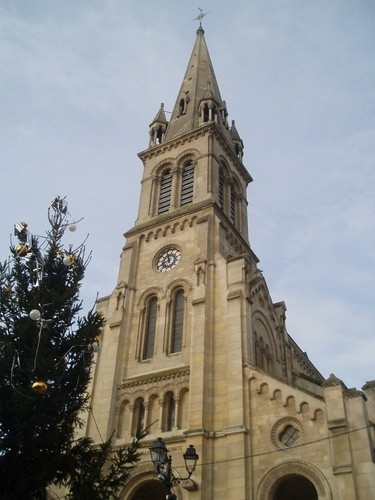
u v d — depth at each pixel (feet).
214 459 102.37
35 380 69.15
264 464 98.58
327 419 95.50
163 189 172.65
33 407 69.15
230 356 114.73
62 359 75.51
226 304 124.57
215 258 136.46
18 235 82.74
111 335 135.03
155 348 129.39
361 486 86.48
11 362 71.05
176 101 212.02
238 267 130.11
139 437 73.51
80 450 74.33
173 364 123.03
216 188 164.14
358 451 89.86
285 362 149.48
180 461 105.09
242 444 100.58
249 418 105.29
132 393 122.93
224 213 155.33
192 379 113.70
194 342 119.85
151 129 196.65
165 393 118.42
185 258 142.10
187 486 97.66
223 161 177.58
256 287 147.02
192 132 177.78
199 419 106.73
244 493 94.79
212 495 98.32
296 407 101.86
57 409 72.08
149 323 137.90
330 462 92.84
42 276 81.41
